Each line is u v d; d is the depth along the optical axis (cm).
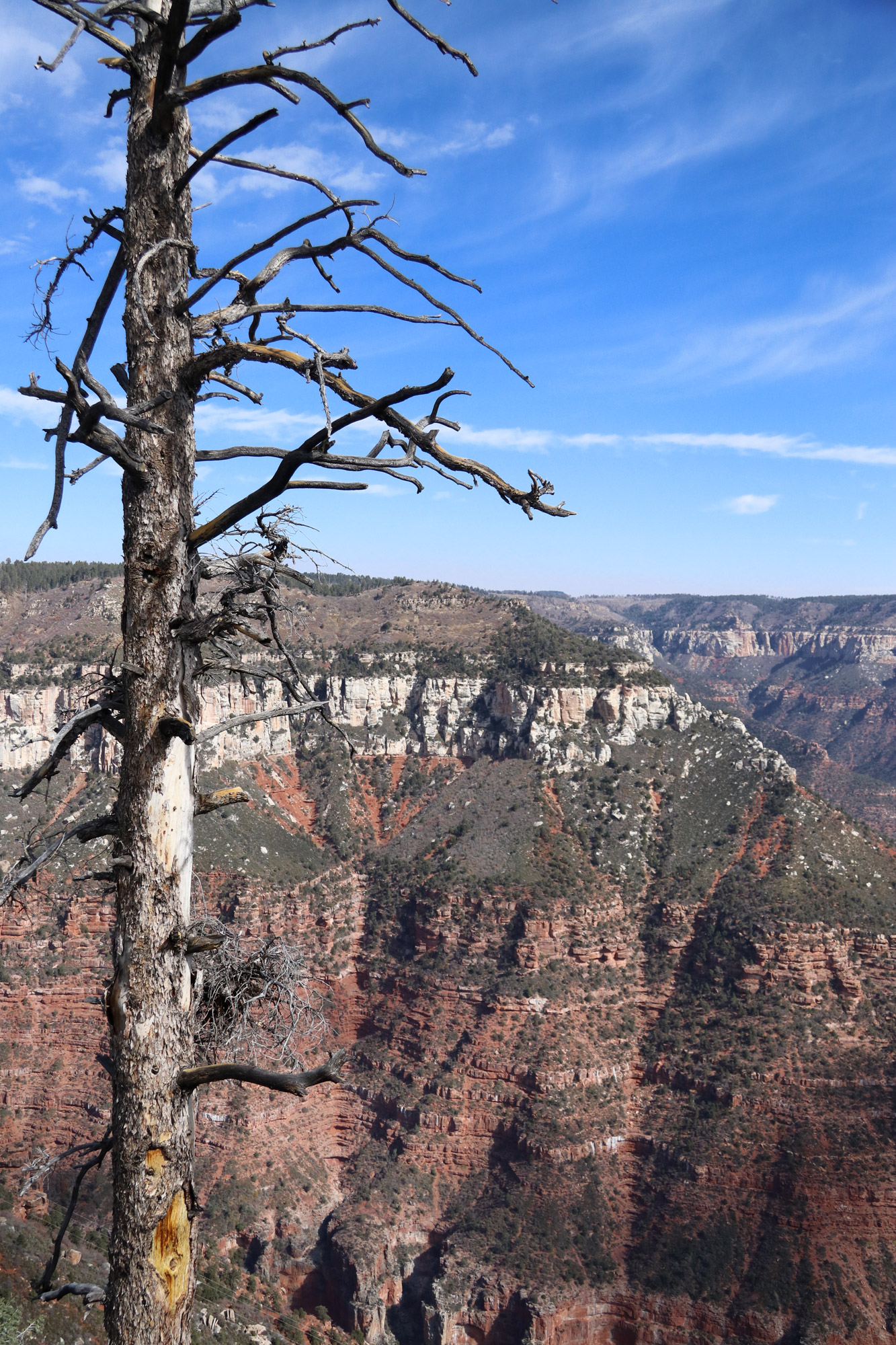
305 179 656
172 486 635
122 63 650
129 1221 570
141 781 605
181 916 608
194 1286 594
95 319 637
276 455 666
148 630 623
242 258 628
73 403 602
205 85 616
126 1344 559
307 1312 8138
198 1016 685
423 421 666
